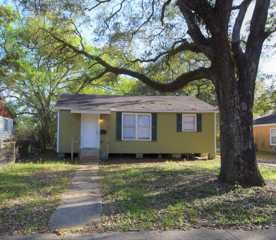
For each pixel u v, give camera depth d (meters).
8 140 17.80
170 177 12.06
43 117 27.22
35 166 15.27
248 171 10.14
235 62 10.45
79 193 9.35
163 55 13.62
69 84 27.45
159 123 20.59
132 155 20.80
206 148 20.80
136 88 31.19
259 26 10.47
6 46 23.48
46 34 13.13
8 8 21.25
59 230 6.11
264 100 34.47
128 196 8.89
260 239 5.69
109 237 5.75
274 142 28.12
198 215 7.05
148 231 6.07
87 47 18.03
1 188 9.85
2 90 27.56
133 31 13.64
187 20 10.92
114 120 20.14
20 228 6.21
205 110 20.69
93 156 18.81
